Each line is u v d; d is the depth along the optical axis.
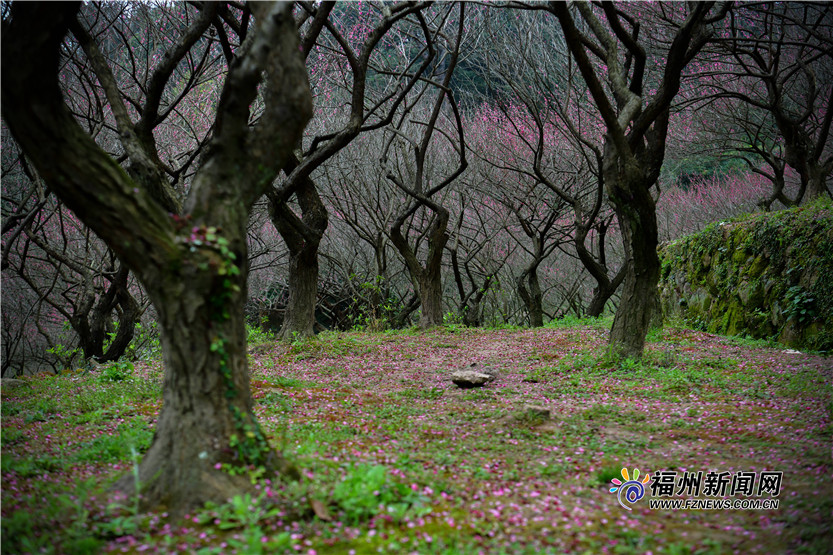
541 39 19.17
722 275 13.48
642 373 8.86
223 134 4.00
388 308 18.88
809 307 10.62
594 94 8.44
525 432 6.07
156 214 3.79
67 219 16.86
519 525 3.77
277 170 4.27
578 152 19.91
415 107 23.53
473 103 23.62
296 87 4.12
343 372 10.44
